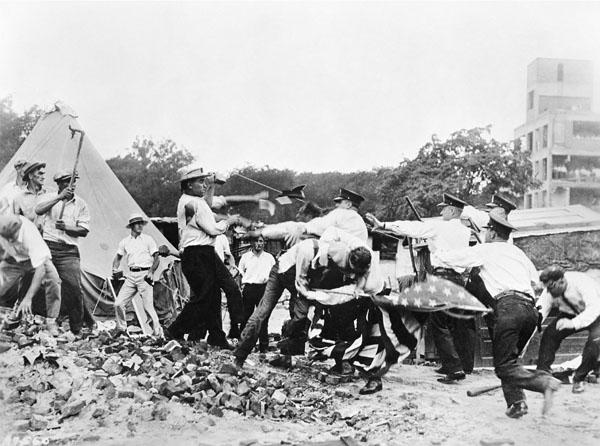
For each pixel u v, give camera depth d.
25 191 7.56
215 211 8.73
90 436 4.86
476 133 18.05
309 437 5.11
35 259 7.22
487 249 6.11
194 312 7.18
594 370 7.27
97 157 11.66
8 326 7.01
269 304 6.74
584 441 5.05
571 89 16.77
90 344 6.67
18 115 15.48
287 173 19.62
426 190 18.86
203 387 5.82
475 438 5.14
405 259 12.52
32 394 5.58
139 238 9.30
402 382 7.25
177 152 18.69
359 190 20.47
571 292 6.88
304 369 7.33
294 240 7.61
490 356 8.43
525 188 17.72
